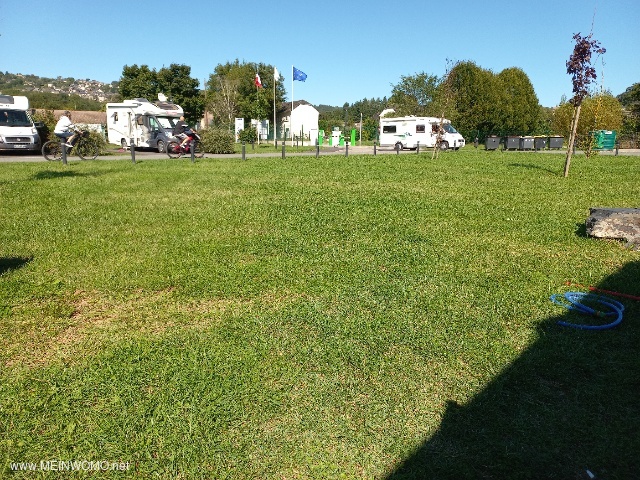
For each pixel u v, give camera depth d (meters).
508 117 56.47
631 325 4.75
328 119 86.00
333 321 4.78
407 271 6.34
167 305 5.29
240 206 10.80
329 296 5.48
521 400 3.54
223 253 7.14
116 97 73.44
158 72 60.22
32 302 5.31
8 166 18.33
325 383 3.71
